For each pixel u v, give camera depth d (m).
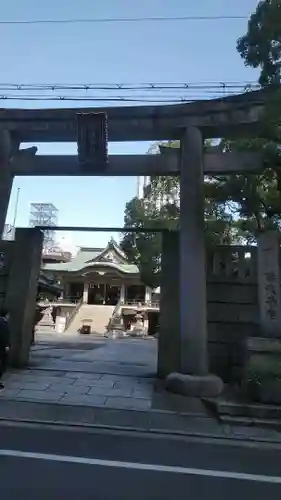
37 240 11.72
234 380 9.95
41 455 5.45
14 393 8.51
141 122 10.39
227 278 10.43
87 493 4.35
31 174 11.02
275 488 4.73
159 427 7.08
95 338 30.98
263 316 9.49
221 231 13.02
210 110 9.99
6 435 6.29
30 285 11.48
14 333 11.19
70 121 10.70
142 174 10.70
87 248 57.59
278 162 9.68
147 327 42.19
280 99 8.09
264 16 8.38
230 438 6.68
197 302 9.39
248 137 10.37
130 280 48.09
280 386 7.87
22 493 4.27
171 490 4.55
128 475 4.92
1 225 10.76
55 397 8.35
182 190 9.99
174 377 8.95
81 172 10.80
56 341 24.23
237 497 4.45
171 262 10.72
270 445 6.43
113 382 9.94
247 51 9.16
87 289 49.34
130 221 22.97
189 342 9.23
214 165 10.35
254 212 12.48
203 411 7.90
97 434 6.59
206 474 5.08
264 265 9.71
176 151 10.59
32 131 10.85
